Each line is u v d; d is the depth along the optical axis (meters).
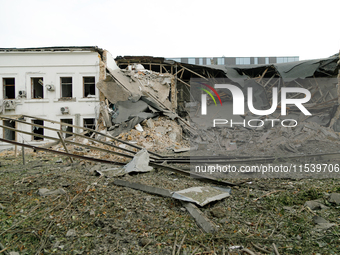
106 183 4.54
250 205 3.44
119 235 2.68
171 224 2.91
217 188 4.21
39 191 4.00
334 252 2.23
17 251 2.46
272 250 2.33
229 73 17.70
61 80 15.25
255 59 30.73
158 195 3.86
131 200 3.63
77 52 14.84
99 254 2.35
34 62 14.93
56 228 2.87
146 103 14.70
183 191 3.67
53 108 14.95
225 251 2.34
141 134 12.98
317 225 2.75
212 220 2.98
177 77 19.27
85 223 2.98
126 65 20.02
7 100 14.68
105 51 15.34
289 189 4.11
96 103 14.88
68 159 7.89
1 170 5.91
